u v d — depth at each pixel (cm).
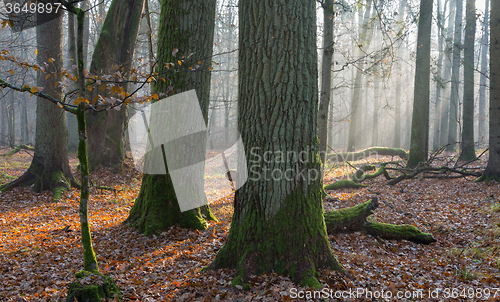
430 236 579
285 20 381
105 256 529
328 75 1119
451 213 742
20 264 505
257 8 388
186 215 645
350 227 601
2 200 920
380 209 790
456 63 2245
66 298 345
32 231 699
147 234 611
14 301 378
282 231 390
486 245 542
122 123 1384
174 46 637
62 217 812
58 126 1050
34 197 959
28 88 330
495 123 976
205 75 668
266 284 367
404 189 1009
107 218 789
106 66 1277
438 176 1110
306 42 388
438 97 2497
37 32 1023
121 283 414
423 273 445
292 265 386
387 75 1365
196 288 381
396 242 583
